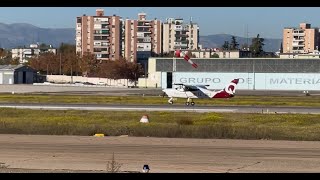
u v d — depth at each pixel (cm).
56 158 6944
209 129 9762
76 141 8706
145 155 7244
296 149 7938
